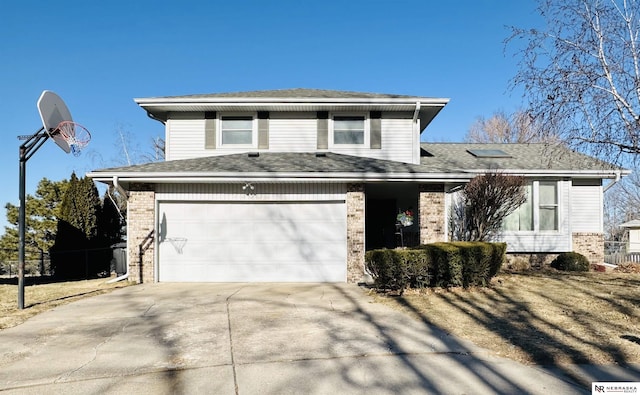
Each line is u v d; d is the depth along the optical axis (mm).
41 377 5180
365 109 14938
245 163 13148
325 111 15125
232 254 12727
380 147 14977
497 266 11070
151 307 9039
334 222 12750
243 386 4848
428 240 12773
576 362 5547
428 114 15570
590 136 9078
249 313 8445
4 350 6227
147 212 12555
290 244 12727
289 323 7652
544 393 4602
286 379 5039
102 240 17031
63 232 16125
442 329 7156
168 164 13102
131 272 12523
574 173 15477
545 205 15812
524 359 5684
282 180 12117
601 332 6816
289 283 12383
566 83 9023
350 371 5281
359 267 12438
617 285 11016
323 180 12211
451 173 12195
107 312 8594
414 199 17875
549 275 13031
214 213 12781
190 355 5949
